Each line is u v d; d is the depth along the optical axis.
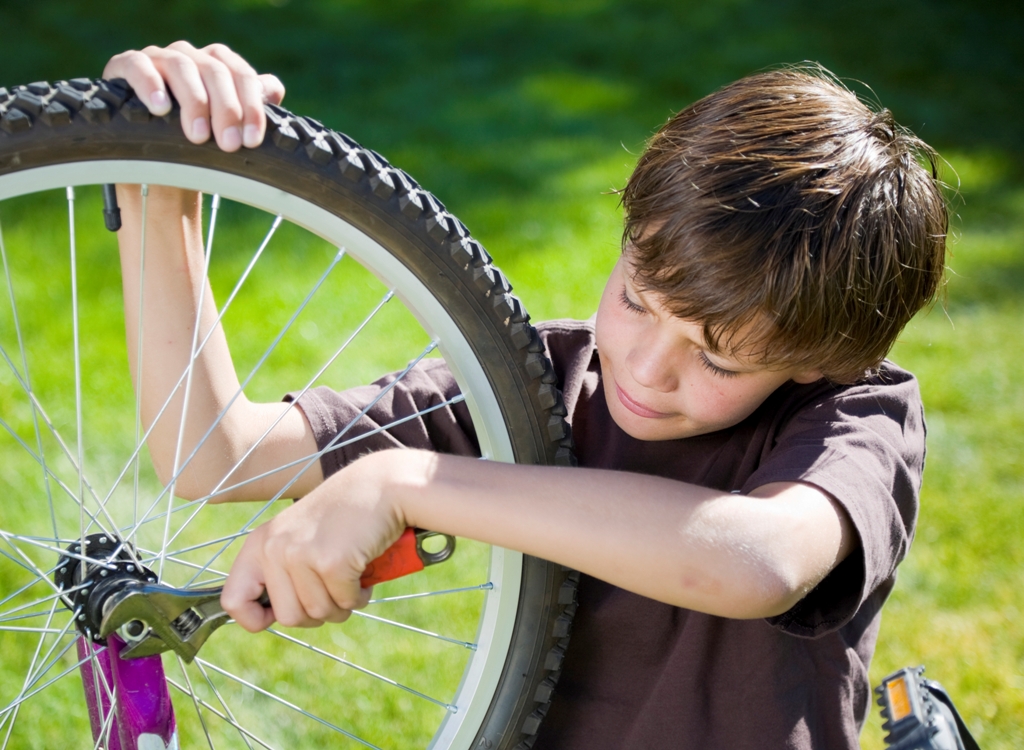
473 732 1.00
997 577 2.07
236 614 0.80
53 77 4.71
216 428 1.03
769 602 0.78
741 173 0.88
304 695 1.68
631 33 6.72
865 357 0.94
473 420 0.95
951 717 1.13
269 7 6.46
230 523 2.01
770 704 1.00
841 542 0.83
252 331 2.80
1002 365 2.98
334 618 0.81
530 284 3.25
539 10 7.05
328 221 0.86
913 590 2.02
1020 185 4.68
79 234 3.22
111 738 0.93
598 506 0.78
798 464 0.87
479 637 1.00
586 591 1.06
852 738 1.04
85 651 1.00
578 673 1.09
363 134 4.56
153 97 0.79
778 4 7.55
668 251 0.87
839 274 0.87
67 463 2.19
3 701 1.59
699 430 0.97
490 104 5.17
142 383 1.03
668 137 0.97
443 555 0.84
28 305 2.80
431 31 6.41
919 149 1.02
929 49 6.84
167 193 0.98
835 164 0.88
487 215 3.78
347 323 2.90
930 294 0.99
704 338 0.87
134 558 0.92
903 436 0.97
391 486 0.79
